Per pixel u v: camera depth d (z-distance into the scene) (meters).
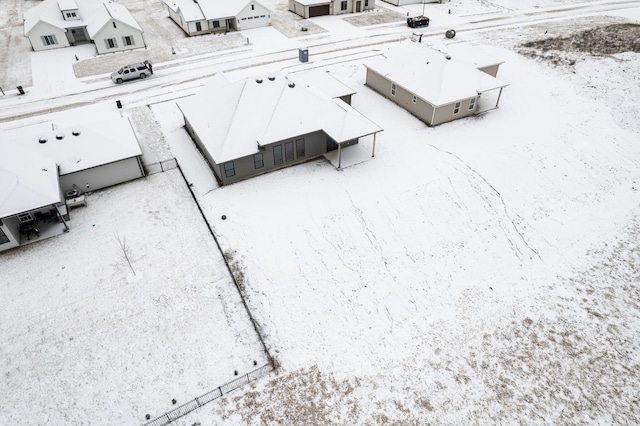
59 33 49.09
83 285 21.77
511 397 17.94
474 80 36.00
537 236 25.58
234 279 22.08
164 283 21.94
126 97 38.97
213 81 34.03
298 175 29.33
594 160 31.44
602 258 24.41
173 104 37.84
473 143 32.84
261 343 19.44
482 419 17.20
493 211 27.02
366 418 17.11
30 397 17.36
